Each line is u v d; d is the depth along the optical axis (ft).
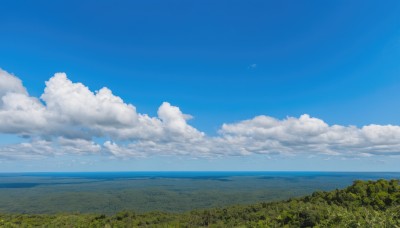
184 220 373.81
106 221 408.05
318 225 226.79
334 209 252.62
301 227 238.89
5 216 430.61
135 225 377.30
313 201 312.71
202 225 344.49
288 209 293.23
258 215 313.73
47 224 384.06
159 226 355.97
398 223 210.59
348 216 228.22
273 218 277.85
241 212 350.64
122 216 427.74
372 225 209.26
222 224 318.04
